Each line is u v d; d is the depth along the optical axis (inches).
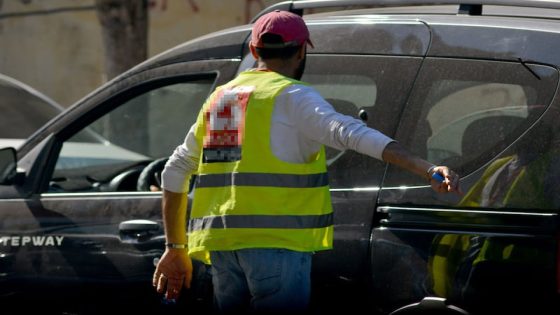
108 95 569.9
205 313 500.7
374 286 455.2
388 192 460.8
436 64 470.0
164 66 552.7
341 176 477.1
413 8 559.2
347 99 494.3
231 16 1688.0
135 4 1141.1
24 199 561.9
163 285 474.9
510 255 426.0
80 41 1791.3
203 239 438.6
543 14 493.7
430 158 460.4
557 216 421.1
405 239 449.7
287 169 424.8
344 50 500.7
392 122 474.3
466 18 479.2
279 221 424.2
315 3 527.5
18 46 1828.2
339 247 464.8
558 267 418.0
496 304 427.8
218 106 438.6
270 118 425.1
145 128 641.0
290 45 437.1
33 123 1063.0
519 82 445.4
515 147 437.7
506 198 432.1
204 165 441.4
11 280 552.1
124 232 526.9
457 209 440.8
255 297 436.1
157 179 596.4
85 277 534.6
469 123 454.9
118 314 532.1
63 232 543.2
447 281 436.8
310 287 460.1
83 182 605.9
